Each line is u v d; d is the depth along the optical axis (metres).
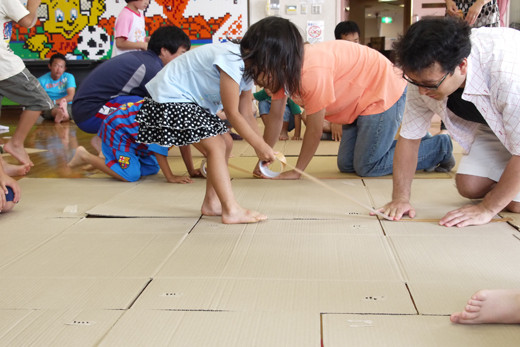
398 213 1.75
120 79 2.79
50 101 2.95
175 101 1.76
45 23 6.43
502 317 1.03
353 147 2.57
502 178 1.61
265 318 1.09
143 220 1.82
